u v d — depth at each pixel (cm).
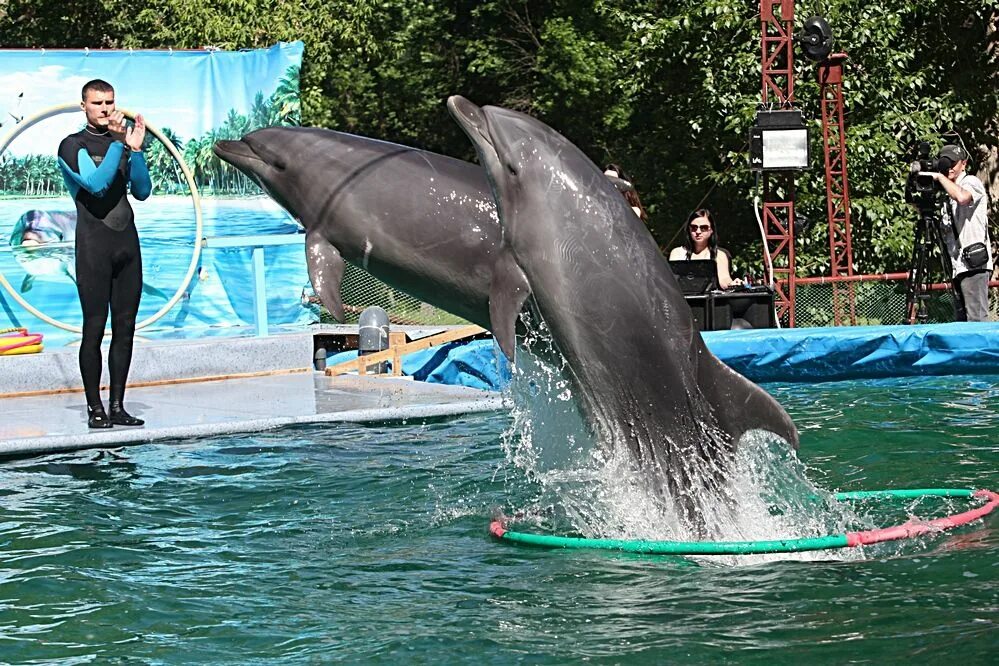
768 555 655
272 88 1495
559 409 757
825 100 1850
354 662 520
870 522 717
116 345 1014
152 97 1465
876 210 2142
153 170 1463
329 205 743
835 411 1073
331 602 601
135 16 3186
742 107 2230
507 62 3409
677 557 656
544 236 648
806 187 2145
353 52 3266
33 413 1095
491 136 653
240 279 1504
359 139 762
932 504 752
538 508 759
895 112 2242
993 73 2486
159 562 672
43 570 655
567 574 632
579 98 3172
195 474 879
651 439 673
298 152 757
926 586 595
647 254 658
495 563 658
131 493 827
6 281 1288
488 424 1056
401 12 3494
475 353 1321
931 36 2481
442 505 783
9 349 1243
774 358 1291
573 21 3253
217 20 2850
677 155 2830
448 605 591
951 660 500
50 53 1412
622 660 513
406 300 1859
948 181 1477
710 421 670
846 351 1283
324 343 1623
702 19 2278
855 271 2180
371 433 1023
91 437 972
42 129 1409
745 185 2361
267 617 580
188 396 1180
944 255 1544
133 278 1015
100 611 591
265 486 840
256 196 1512
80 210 988
